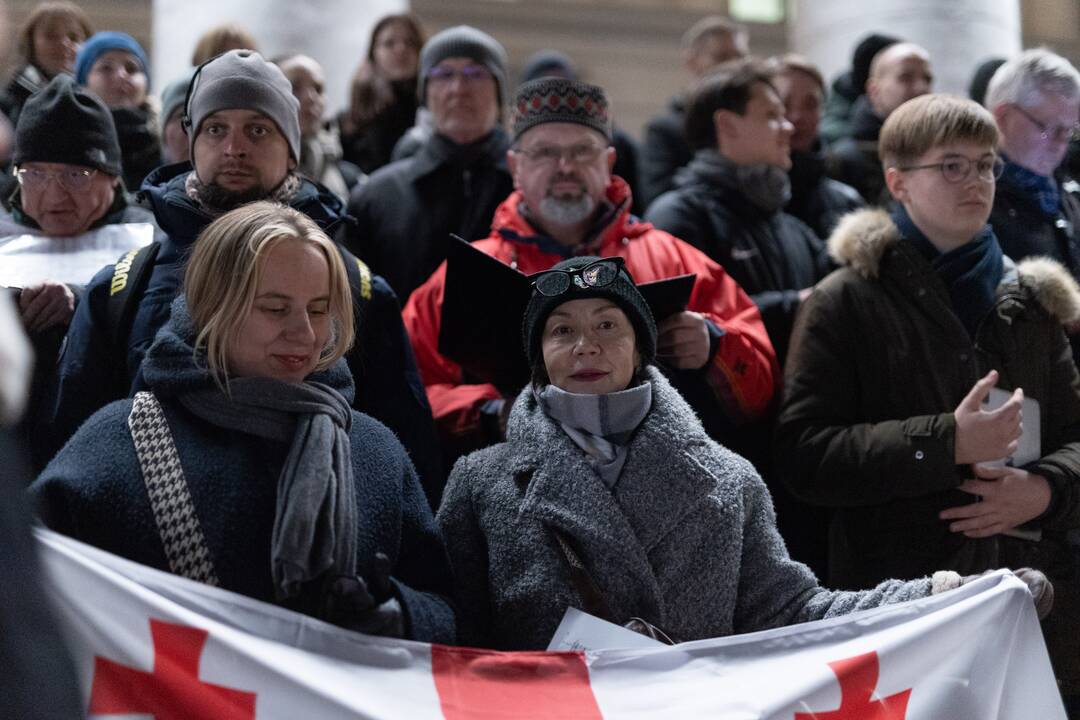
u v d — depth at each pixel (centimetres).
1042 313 1181
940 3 2380
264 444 816
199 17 1966
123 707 731
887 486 1101
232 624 759
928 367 1148
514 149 1273
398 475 861
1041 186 1313
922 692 873
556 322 948
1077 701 1170
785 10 4453
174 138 1284
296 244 835
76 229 1107
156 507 793
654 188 1798
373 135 1761
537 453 932
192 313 839
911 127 1180
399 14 1775
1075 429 1173
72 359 969
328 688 760
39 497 794
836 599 925
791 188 1555
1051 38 3978
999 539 1150
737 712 829
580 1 4391
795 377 1163
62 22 1526
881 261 1175
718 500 919
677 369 1148
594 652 836
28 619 497
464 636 918
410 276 1384
